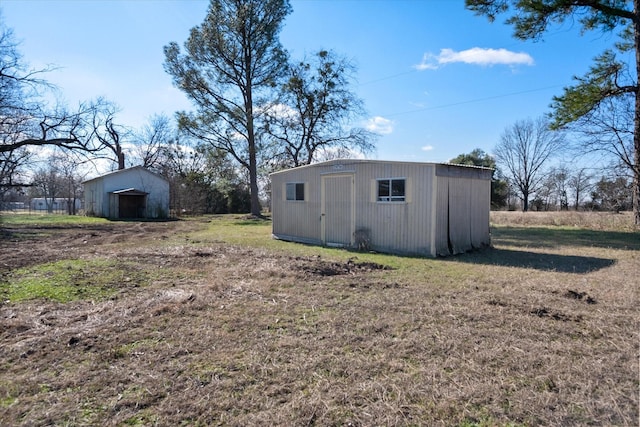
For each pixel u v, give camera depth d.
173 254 8.53
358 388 2.64
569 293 5.04
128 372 2.87
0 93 16.78
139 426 2.21
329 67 23.97
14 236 13.19
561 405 2.42
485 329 3.76
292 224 12.27
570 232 14.70
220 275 6.27
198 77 23.55
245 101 25.00
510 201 43.19
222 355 3.18
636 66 14.10
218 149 25.11
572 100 14.14
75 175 37.38
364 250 9.65
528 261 7.88
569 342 3.42
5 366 2.97
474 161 39.47
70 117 19.72
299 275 6.21
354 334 3.64
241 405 2.43
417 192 8.75
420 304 4.62
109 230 16.22
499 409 2.38
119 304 4.60
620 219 16.03
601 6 13.27
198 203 31.12
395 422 2.24
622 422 2.24
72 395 2.54
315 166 11.35
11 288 5.37
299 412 2.35
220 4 23.03
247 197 35.88
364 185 9.88
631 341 3.43
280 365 3.00
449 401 2.47
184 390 2.62
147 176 27.48
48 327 3.83
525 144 41.16
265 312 4.33
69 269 6.71
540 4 13.19
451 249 8.95
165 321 4.01
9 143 18.31
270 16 23.61
